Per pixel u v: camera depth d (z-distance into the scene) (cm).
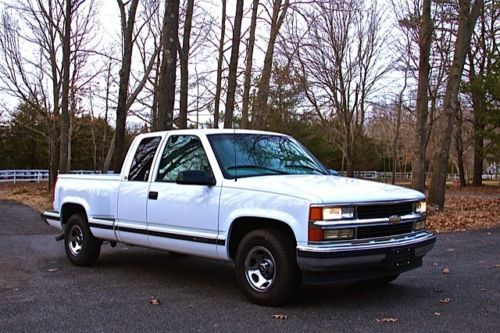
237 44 1767
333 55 3206
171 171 662
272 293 543
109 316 521
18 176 4031
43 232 1205
